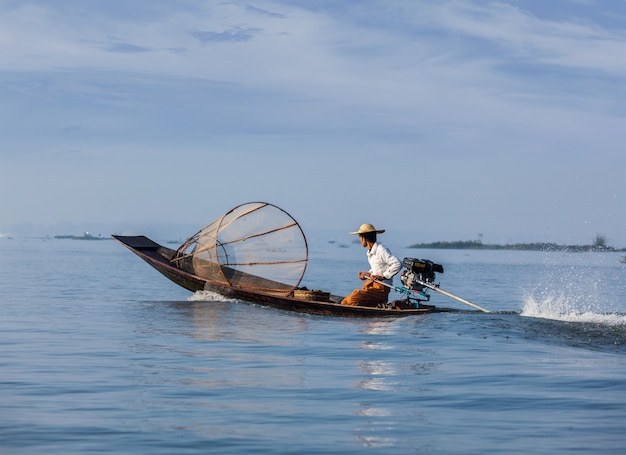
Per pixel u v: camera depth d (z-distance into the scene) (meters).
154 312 18.23
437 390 9.07
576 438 6.96
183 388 9.11
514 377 9.93
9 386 9.19
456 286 34.38
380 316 16.91
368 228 17.70
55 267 48.03
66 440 6.78
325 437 6.94
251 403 8.31
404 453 6.46
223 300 20.67
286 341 13.36
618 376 9.99
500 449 6.59
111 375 9.94
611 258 119.69
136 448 6.55
